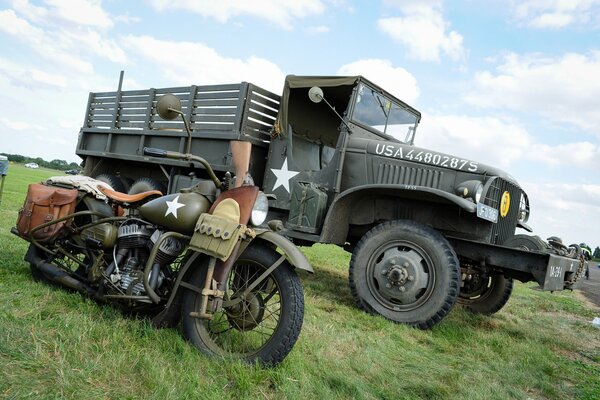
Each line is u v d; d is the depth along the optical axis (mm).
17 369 2117
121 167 7715
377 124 5910
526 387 3189
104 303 3180
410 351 3576
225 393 2297
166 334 2822
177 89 6363
